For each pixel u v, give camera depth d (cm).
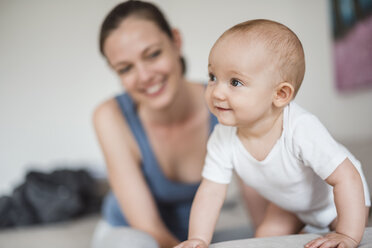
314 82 249
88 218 264
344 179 63
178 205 133
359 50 217
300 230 88
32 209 258
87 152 337
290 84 66
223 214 199
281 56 65
